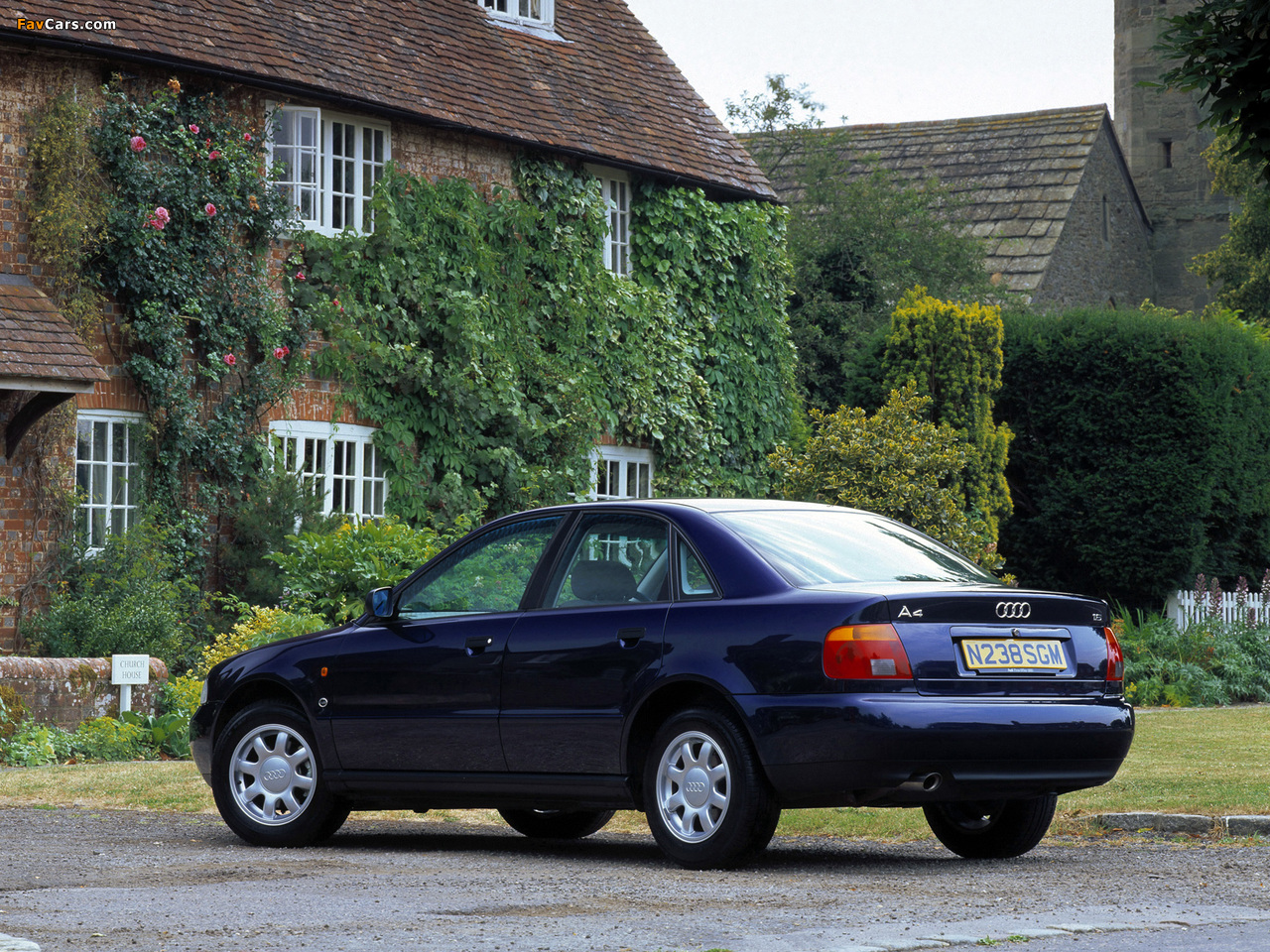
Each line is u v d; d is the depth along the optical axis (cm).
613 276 3086
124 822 1339
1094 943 750
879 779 958
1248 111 1327
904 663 973
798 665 980
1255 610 3197
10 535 2230
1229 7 1294
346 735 1165
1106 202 5934
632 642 1052
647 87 3369
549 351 2978
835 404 4400
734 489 3309
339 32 2750
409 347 2709
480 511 2775
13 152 2281
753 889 928
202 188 2441
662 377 3166
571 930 774
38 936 754
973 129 5947
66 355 2180
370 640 1175
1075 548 3612
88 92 2339
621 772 1050
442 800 1148
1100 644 1066
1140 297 6303
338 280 2630
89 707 1989
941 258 5041
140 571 2258
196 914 823
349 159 2706
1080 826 1253
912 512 2919
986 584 1088
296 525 2467
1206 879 988
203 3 2548
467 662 1120
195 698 2072
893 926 787
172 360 2383
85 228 2292
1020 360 3684
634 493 3170
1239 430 3534
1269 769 1479
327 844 1205
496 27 3136
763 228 3412
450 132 2827
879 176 5188
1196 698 2709
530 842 1234
